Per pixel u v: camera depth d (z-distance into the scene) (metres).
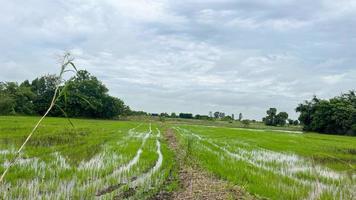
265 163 23.47
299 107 104.19
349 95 103.06
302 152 31.83
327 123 94.75
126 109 147.12
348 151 35.62
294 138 56.31
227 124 136.25
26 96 101.00
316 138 58.72
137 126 75.50
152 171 18.25
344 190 14.68
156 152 27.39
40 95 103.31
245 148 34.25
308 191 14.16
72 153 22.59
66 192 12.45
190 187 14.94
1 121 52.75
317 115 96.25
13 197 11.45
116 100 126.06
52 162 18.69
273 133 73.94
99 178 15.30
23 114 98.06
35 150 22.78
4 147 23.56
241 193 13.99
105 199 11.89
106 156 22.48
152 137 43.84
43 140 29.73
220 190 14.41
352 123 89.25
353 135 89.88
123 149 26.81
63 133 38.22
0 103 88.62
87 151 24.22
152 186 14.79
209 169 19.47
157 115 181.50
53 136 33.38
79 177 14.95
